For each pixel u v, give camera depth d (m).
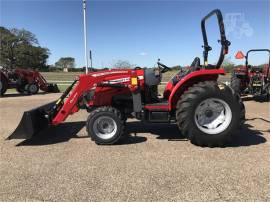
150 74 6.79
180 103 6.28
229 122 6.20
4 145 6.61
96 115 6.42
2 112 11.22
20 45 76.56
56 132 7.62
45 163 5.43
